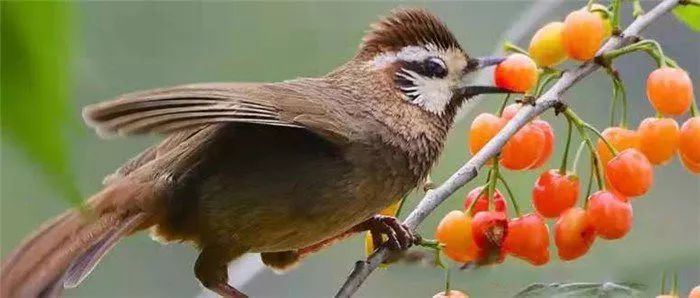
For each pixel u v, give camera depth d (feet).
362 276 8.57
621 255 8.92
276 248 8.73
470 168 8.55
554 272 8.87
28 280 8.43
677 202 9.52
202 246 8.71
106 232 8.58
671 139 8.54
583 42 8.55
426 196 8.59
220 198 8.66
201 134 8.68
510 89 8.58
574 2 9.52
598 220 8.53
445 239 8.57
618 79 8.57
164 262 9.77
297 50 10.23
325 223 8.69
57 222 8.51
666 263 8.68
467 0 9.93
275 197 8.66
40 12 3.01
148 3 9.93
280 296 9.70
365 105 8.71
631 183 8.52
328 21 10.32
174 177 8.65
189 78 9.87
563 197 8.55
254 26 10.28
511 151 8.57
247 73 10.18
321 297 9.68
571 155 9.59
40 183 3.14
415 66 8.76
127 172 8.72
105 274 9.72
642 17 8.61
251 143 8.67
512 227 8.55
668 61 8.56
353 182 8.67
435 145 8.77
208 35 10.12
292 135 8.67
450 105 8.79
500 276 8.68
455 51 8.79
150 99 8.26
